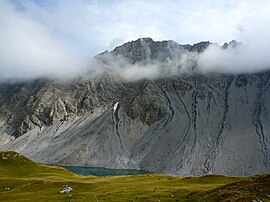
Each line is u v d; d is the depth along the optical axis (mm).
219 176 112688
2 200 92500
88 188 103625
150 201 80438
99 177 128250
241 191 73125
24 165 146500
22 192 102375
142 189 95812
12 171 139375
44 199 89750
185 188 94375
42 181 112438
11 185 112188
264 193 69500
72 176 140500
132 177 123062
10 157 149375
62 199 88250
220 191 77688
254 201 65375
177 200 80312
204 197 76938
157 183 106750
